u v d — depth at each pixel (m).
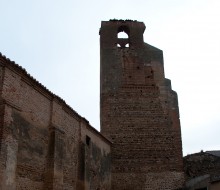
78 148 18.00
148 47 29.31
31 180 12.85
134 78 27.86
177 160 25.36
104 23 29.75
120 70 28.06
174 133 26.17
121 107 26.73
